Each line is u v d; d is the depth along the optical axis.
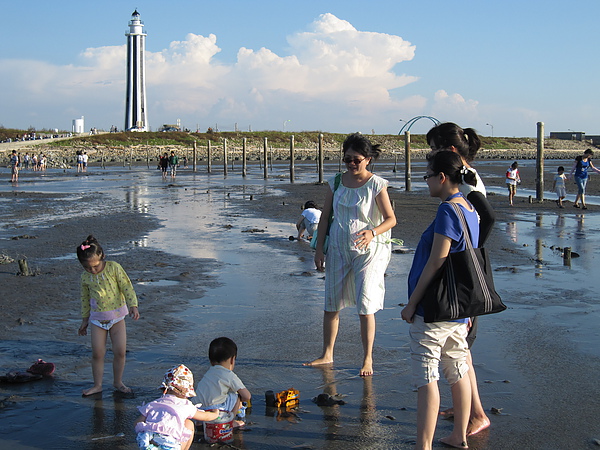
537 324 7.67
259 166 68.00
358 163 6.16
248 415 5.18
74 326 7.77
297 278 10.56
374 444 4.65
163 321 7.93
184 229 16.94
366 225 6.18
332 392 5.66
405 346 6.93
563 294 9.19
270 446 4.64
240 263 11.93
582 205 21.66
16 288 9.79
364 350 6.12
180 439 4.27
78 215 20.70
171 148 96.88
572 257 12.27
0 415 5.19
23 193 30.80
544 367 6.20
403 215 19.66
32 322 7.91
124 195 29.28
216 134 112.75
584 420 5.00
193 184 37.59
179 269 11.32
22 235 15.75
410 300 4.49
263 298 9.16
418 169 57.62
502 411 5.20
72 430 4.92
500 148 131.00
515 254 12.59
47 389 5.77
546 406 5.29
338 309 6.36
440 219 4.41
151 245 14.16
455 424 4.61
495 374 6.03
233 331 7.54
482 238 4.76
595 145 144.38
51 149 88.56
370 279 6.11
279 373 6.14
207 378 4.77
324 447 4.61
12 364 6.42
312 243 9.26
